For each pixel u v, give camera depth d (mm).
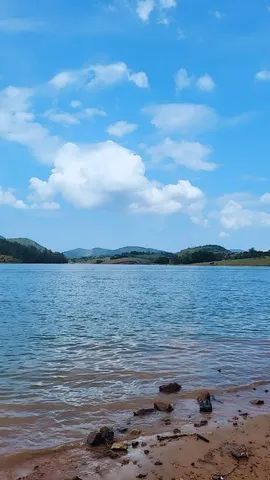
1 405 13547
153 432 11516
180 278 125875
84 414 12867
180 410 13312
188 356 20984
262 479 9000
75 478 8859
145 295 63438
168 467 9492
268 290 77438
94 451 10297
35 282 96250
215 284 95750
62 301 52500
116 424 12086
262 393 15266
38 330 29391
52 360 19969
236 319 36594
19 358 20422
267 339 26266
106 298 57469
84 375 17250
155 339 25766
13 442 10789
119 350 22344
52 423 12117
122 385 15914
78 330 29375
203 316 38281
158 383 16250
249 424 12148
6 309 43188
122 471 9297
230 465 9633
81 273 160000
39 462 9734
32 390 15188
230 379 16984
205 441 10875
